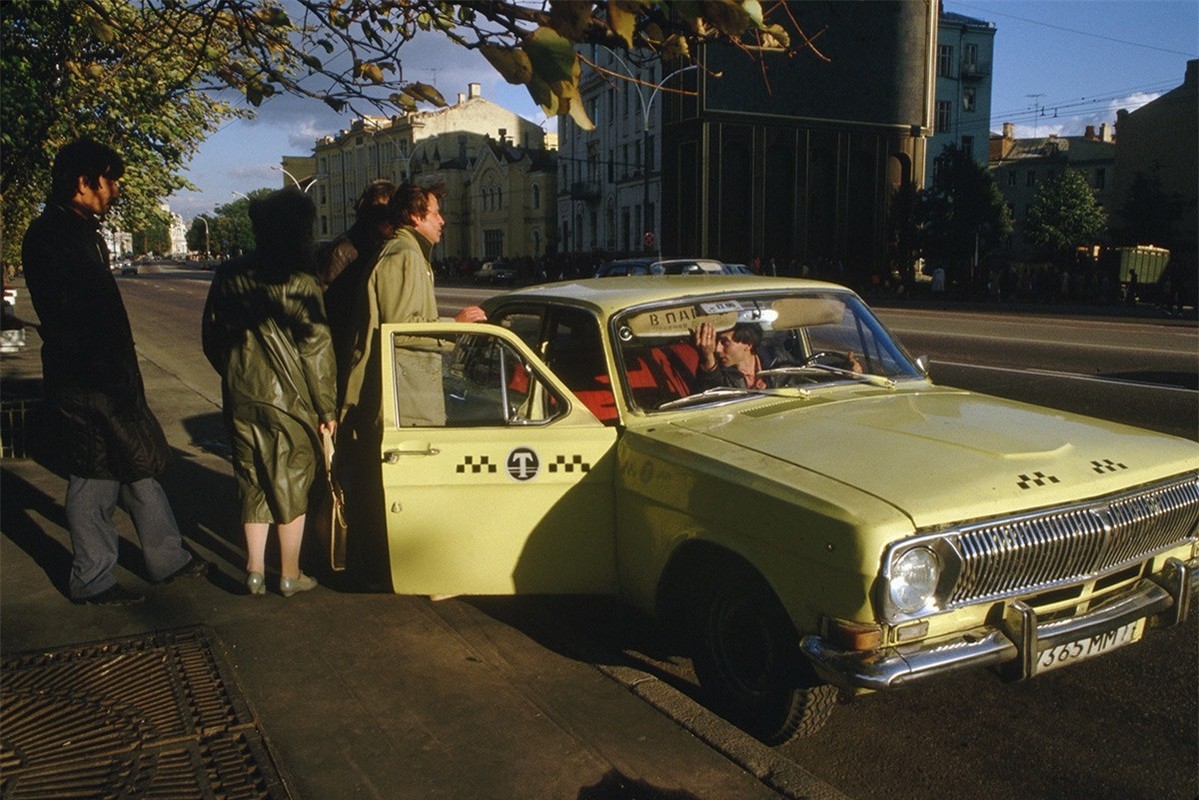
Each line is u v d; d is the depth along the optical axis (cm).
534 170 7375
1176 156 5159
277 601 458
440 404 407
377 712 349
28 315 2639
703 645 371
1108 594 351
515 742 328
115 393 434
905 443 357
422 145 8388
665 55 238
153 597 462
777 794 296
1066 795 334
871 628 300
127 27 390
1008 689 416
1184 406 1055
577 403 407
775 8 245
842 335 475
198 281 6481
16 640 410
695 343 436
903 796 335
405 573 405
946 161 4753
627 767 312
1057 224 5384
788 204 5028
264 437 438
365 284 452
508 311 511
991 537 310
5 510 602
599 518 404
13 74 708
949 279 4747
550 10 201
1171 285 2934
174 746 324
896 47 5162
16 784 299
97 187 429
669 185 5006
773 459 350
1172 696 405
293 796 295
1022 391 1183
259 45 331
